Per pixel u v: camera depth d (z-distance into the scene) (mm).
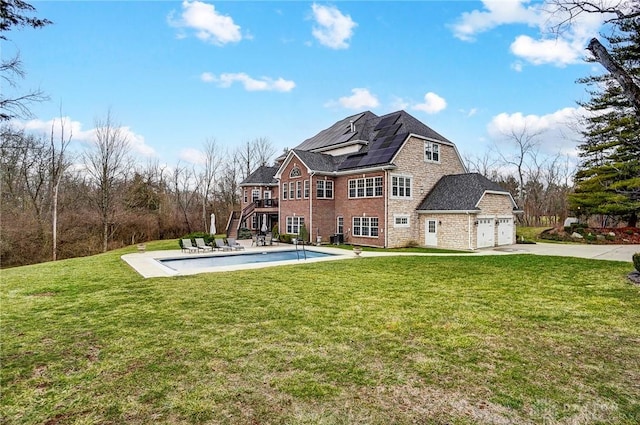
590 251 19625
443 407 3828
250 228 35938
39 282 11188
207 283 10688
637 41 13703
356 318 7027
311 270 13102
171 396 4090
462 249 21750
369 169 23703
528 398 4008
